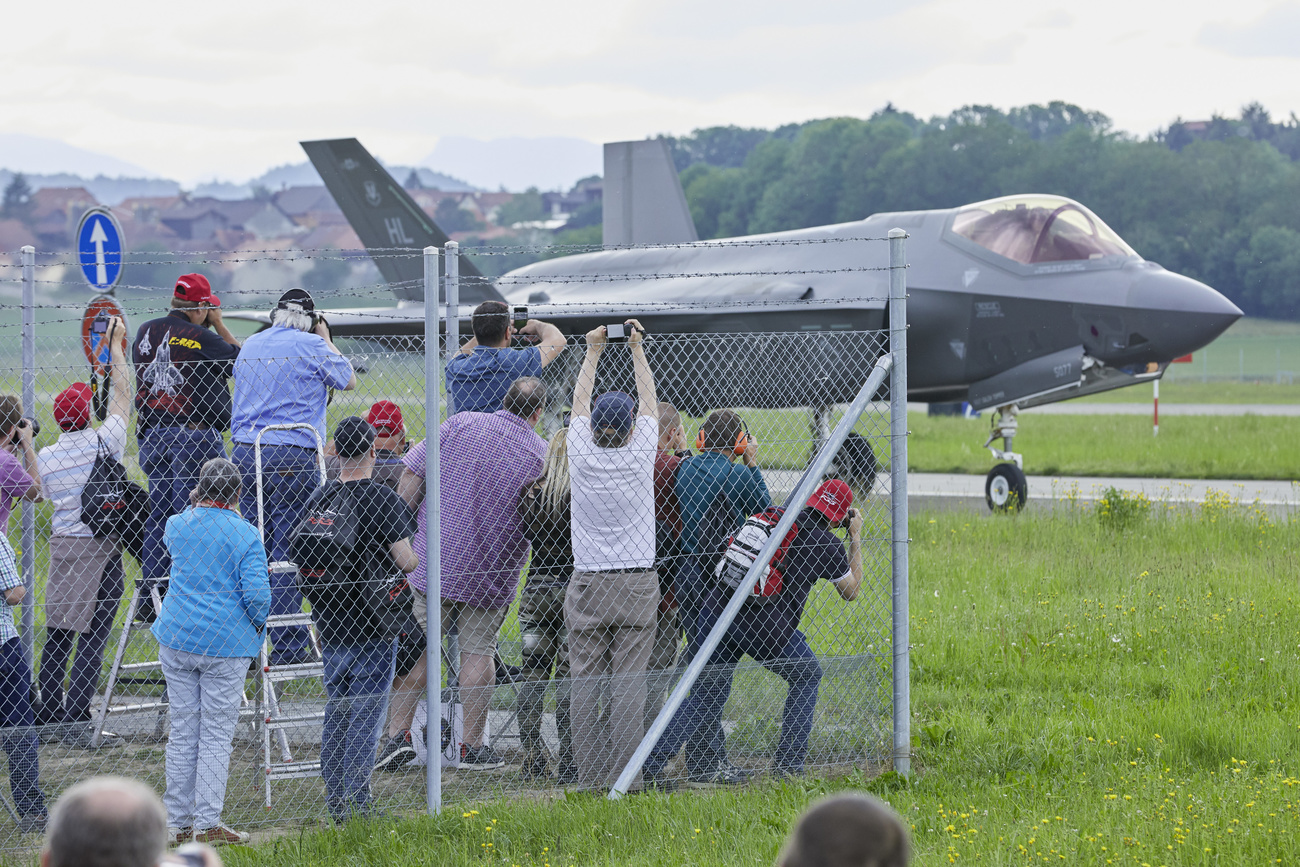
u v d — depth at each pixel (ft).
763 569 74.43
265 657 75.31
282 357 85.10
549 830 66.80
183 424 89.04
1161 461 248.73
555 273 262.88
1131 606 116.57
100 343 89.71
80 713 84.43
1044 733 81.76
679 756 82.84
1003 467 187.52
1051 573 132.87
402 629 71.56
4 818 71.77
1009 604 119.75
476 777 79.92
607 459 73.67
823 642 97.86
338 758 71.26
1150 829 63.21
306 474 85.25
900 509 76.79
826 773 78.74
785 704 79.87
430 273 69.62
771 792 73.51
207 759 68.13
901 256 75.82
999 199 198.80
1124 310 180.55
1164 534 155.02
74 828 30.35
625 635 75.36
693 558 78.69
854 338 194.29
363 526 69.41
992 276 191.01
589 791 74.69
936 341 195.93
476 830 66.39
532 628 81.76
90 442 84.79
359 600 70.03
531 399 80.18
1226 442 281.33
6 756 76.02
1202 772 75.05
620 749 75.36
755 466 79.61
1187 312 176.55
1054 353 187.62
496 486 79.20
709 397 101.86
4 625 71.67
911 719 88.43
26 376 84.69
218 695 68.18
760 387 99.30
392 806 73.67
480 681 81.35
